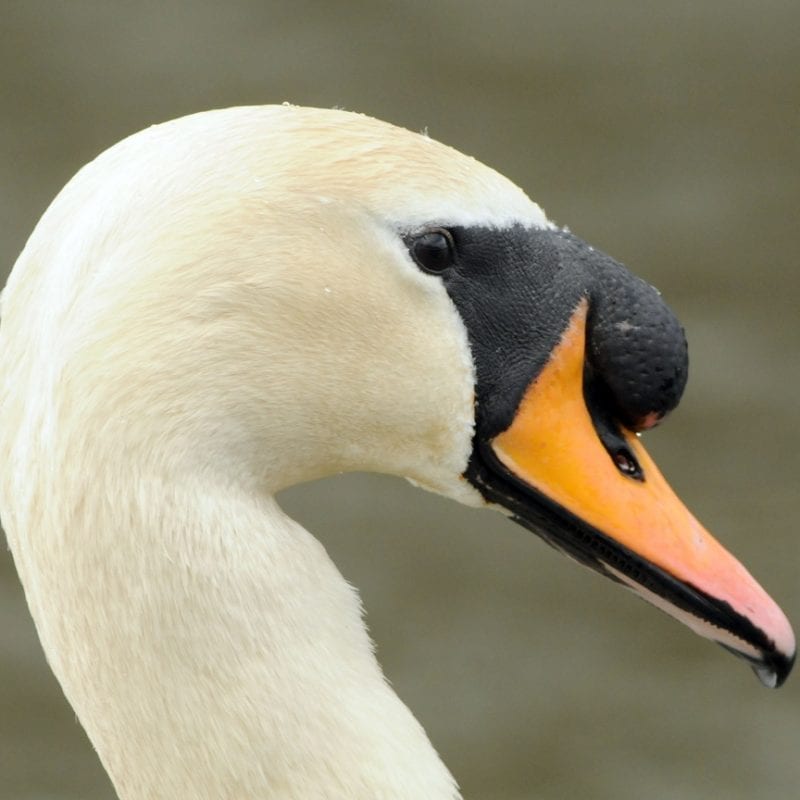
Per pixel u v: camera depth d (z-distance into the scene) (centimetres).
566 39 1938
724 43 1939
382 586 1448
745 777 1318
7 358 570
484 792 1306
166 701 561
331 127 596
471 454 629
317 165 587
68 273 560
